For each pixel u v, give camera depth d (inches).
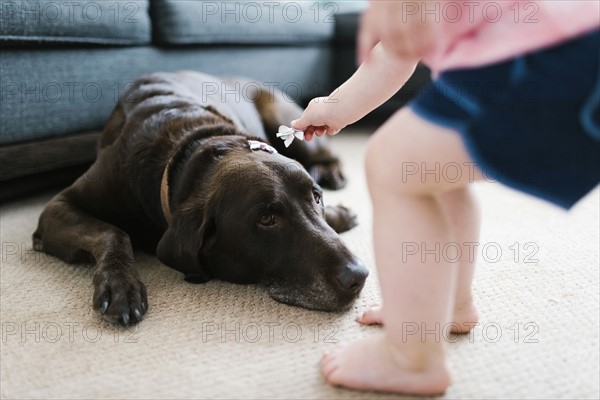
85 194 63.0
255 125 88.0
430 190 33.0
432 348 34.9
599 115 28.8
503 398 35.7
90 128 87.7
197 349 42.3
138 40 91.8
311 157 89.2
